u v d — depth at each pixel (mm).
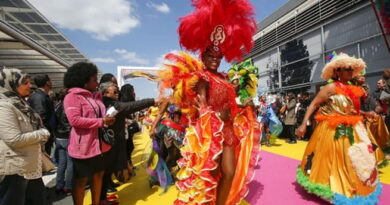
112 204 3631
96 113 3072
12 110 2250
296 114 9219
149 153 4664
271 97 11000
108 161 3252
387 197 3613
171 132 4281
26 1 11148
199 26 2514
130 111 3234
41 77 4719
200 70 2484
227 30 2545
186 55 2588
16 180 2277
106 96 3863
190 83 2406
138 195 4070
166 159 4402
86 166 2943
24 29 14211
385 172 4785
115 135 3582
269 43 19812
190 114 2611
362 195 3150
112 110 2898
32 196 2479
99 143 3035
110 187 4258
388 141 5336
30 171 2365
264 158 6480
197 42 2574
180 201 2365
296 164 5801
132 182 4793
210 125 2320
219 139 2291
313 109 3625
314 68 15016
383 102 5879
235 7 2578
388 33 10625
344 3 12641
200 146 2326
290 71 17312
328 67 3701
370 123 5383
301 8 15898
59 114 4125
